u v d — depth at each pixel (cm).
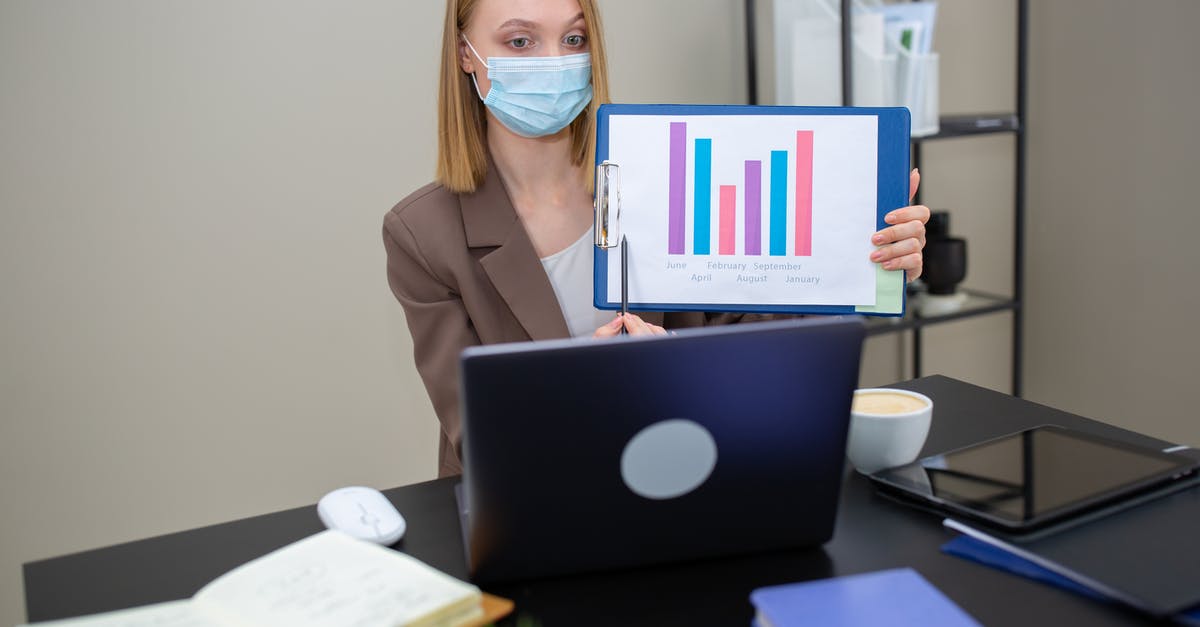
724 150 108
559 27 132
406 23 209
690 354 72
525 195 145
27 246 185
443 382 137
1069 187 242
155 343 199
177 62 190
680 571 81
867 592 70
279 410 213
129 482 202
